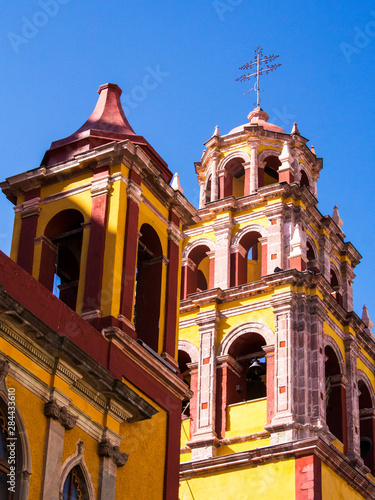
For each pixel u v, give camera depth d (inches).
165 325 1401.3
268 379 1804.9
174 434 1336.1
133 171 1400.1
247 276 2017.7
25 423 1109.1
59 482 1125.1
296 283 1866.4
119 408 1240.8
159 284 1421.0
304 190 1977.1
